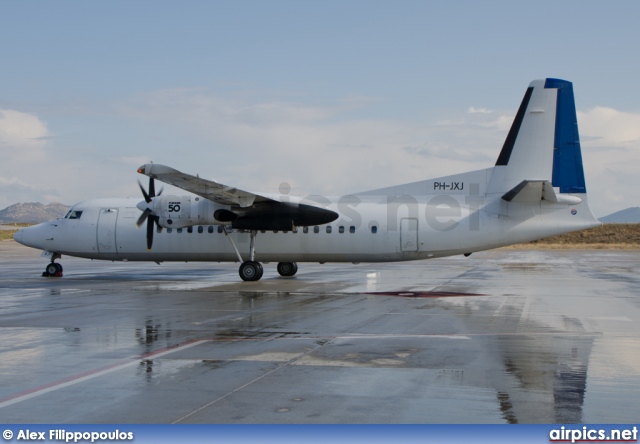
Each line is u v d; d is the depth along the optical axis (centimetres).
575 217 2217
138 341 1113
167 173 2005
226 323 1325
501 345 1074
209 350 1033
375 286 2184
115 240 2492
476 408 713
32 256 4609
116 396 759
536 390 784
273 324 1311
